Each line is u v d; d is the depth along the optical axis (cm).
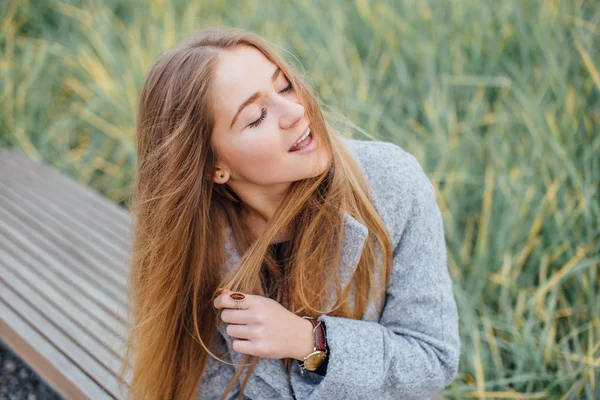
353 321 126
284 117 109
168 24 319
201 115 111
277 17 325
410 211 127
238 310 119
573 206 209
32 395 212
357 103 259
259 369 130
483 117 248
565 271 190
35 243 223
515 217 207
